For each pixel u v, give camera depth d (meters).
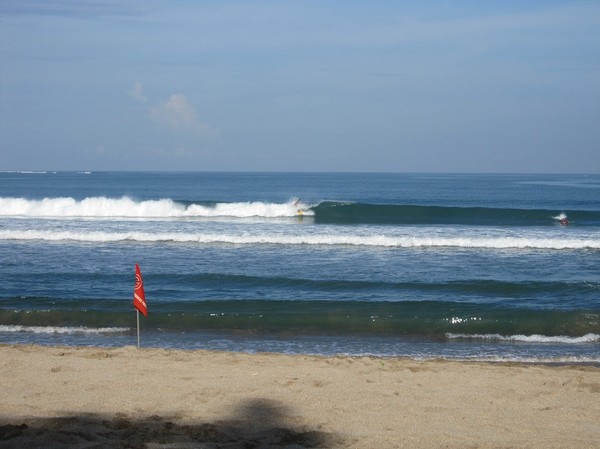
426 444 5.32
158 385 7.20
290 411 6.29
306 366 8.48
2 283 16.31
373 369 8.39
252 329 12.94
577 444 5.41
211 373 7.86
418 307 14.16
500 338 12.39
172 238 23.88
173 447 5.02
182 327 13.01
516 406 6.71
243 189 95.12
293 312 13.62
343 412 6.29
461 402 6.80
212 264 19.28
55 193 75.62
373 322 13.09
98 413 6.05
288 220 33.53
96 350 9.46
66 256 20.42
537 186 113.56
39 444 4.97
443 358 10.88
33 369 7.90
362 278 17.38
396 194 80.69
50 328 12.70
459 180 164.75
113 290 15.72
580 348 11.67
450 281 16.84
